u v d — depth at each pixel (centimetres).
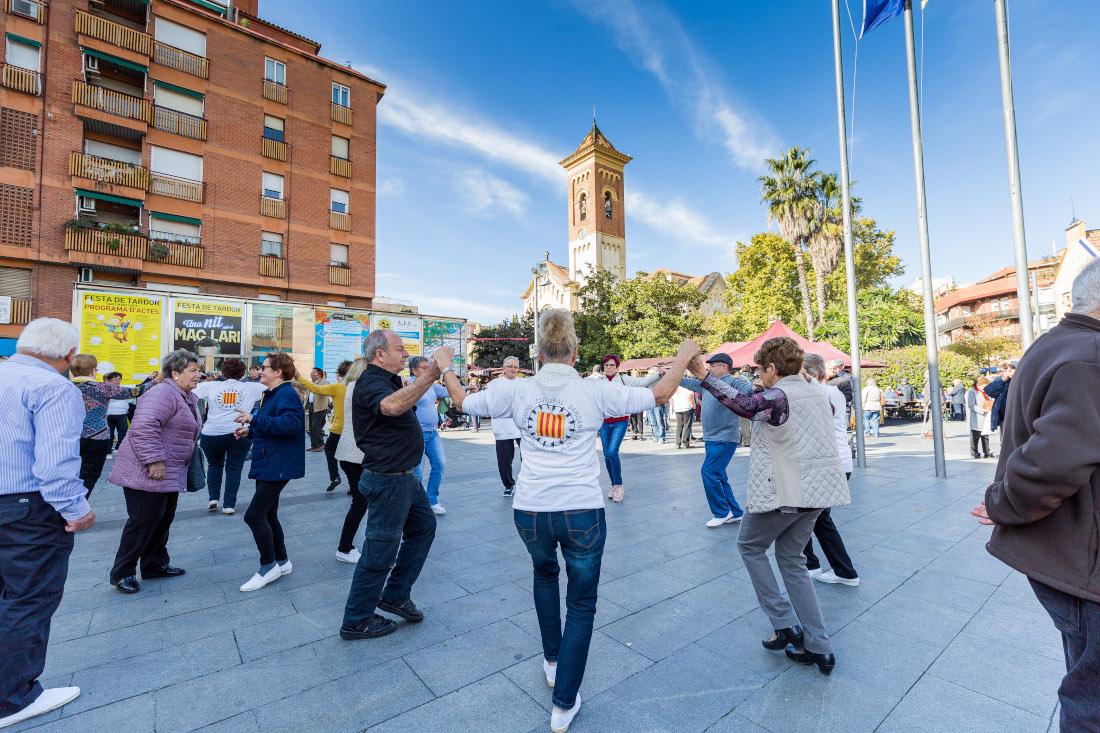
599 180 5603
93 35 1858
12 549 226
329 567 418
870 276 3212
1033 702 227
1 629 221
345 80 2502
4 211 1694
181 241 2025
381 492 290
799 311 3102
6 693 220
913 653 271
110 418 1112
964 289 4972
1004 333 4219
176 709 231
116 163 1880
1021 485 149
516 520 233
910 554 427
